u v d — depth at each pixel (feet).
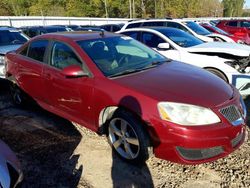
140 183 10.95
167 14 198.08
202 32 38.68
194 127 10.20
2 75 21.98
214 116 10.43
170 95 10.86
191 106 10.41
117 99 11.59
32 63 16.14
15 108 18.94
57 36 15.19
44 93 15.52
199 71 13.61
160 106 10.59
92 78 12.64
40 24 86.38
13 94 19.01
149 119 10.78
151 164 12.05
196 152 10.52
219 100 10.89
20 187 8.93
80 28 56.85
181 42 22.80
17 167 9.02
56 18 90.58
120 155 12.37
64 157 12.80
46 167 12.10
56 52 14.82
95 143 13.89
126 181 11.09
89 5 185.26
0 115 17.75
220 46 22.22
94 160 12.50
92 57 13.26
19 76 17.38
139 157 11.46
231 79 19.24
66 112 14.52
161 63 14.43
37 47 16.31
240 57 20.81
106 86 12.05
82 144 13.84
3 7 188.14
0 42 26.02
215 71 19.76
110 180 11.18
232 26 56.13
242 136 11.57
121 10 191.72
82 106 13.21
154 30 24.03
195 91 11.19
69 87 13.55
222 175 11.27
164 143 10.68
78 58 13.50
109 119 12.51
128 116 11.41
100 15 187.93
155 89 11.25
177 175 11.33
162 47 21.91
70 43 14.12
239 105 11.50
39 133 15.12
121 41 15.30
